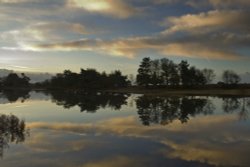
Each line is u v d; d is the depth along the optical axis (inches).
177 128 1664.6
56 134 1406.3
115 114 2448.3
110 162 912.9
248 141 1269.7
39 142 1187.3
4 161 902.4
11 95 5693.9
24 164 876.0
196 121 2016.5
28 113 2427.4
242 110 2876.5
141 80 7637.8
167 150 1080.2
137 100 4254.4
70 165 876.0
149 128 1658.5
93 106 3250.5
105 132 1497.3
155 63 7628.0
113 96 5319.9
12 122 1429.6
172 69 7440.9
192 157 975.6
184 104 3550.7
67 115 2319.1
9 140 1206.9
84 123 1855.3
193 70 7268.7
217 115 2427.4
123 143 1208.2
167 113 2568.9
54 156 971.3
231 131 1552.7
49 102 3809.1
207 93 5743.1
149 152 1046.4
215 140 1291.8
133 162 915.4
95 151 1055.0
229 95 5359.3
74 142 1216.2
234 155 1006.4
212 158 964.0
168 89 7076.8
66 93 6673.2
